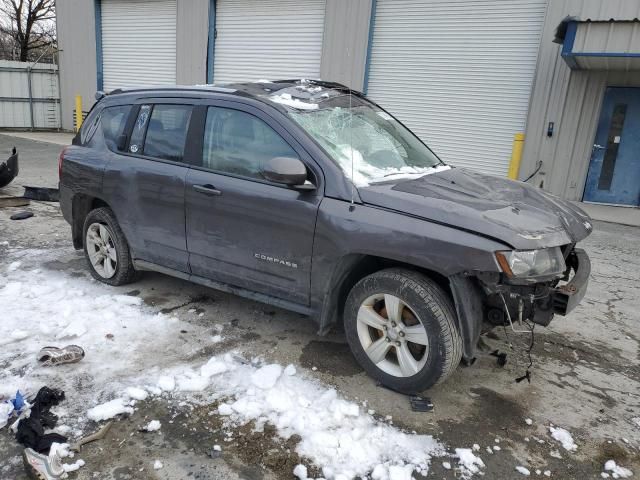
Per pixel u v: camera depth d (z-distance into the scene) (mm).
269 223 3355
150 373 3148
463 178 3635
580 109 10336
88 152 4512
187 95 3941
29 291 4258
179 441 2570
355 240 3006
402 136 4168
